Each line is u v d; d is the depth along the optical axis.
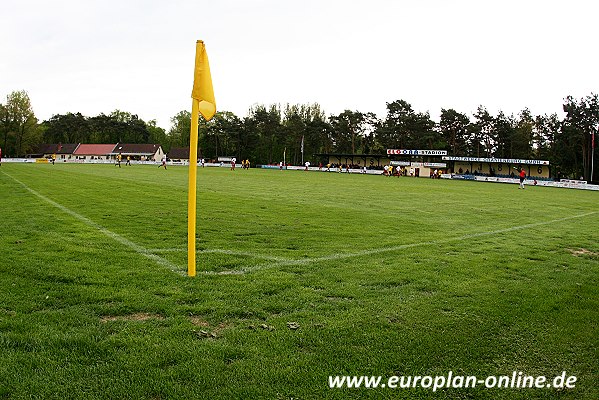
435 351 4.68
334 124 106.69
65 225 11.39
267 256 8.54
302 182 37.31
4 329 4.71
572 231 14.06
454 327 5.29
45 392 3.65
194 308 5.49
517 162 74.62
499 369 4.44
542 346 4.96
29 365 4.02
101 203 16.72
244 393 3.74
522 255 9.71
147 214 13.98
